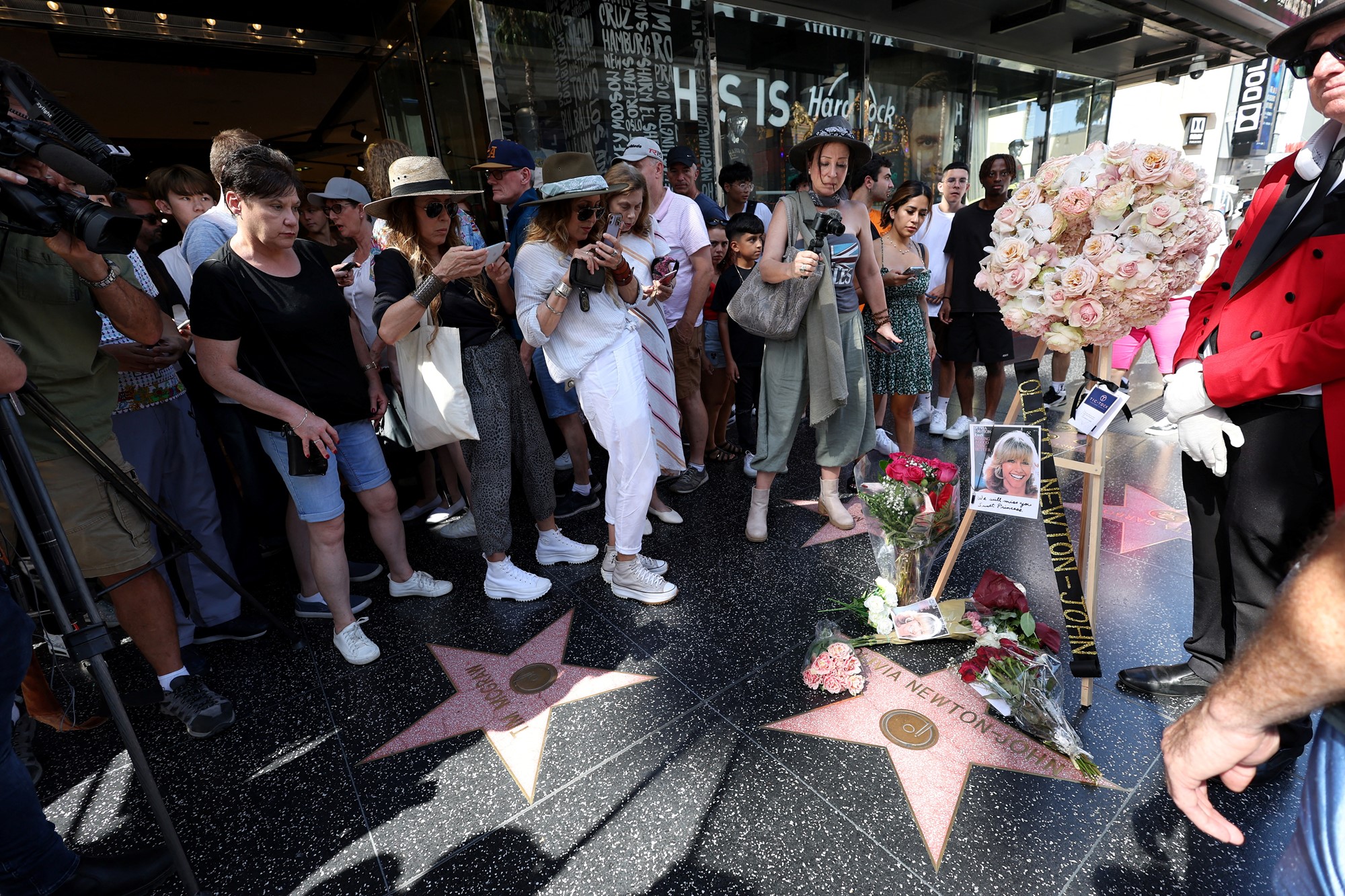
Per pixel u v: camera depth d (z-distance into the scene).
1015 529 3.28
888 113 6.75
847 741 1.98
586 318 2.52
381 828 1.79
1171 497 3.55
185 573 2.28
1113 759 1.87
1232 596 1.88
